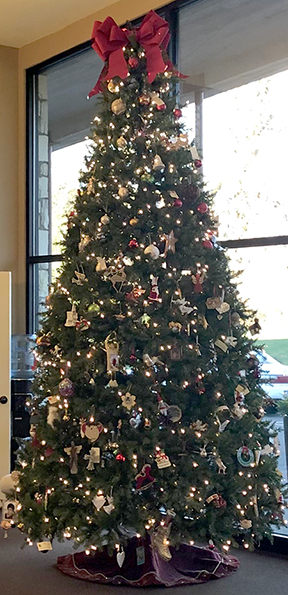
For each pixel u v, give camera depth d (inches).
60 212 214.8
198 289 124.9
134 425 119.6
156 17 132.2
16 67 222.1
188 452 121.7
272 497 126.7
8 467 188.1
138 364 120.4
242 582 128.6
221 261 130.4
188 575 129.6
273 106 160.4
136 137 128.2
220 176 167.6
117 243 125.7
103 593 122.7
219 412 123.6
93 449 119.2
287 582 128.6
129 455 116.6
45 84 220.8
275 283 156.2
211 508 120.0
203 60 177.2
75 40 203.8
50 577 132.0
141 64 132.3
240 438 124.3
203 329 125.6
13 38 215.5
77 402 120.9
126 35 132.5
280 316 155.3
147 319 123.3
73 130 213.6
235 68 169.6
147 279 125.2
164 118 130.7
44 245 219.0
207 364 126.2
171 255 126.9
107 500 117.1
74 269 129.4
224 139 168.4
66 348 128.9
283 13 162.6
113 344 119.1
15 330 218.4
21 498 132.2
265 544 150.2
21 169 222.1
